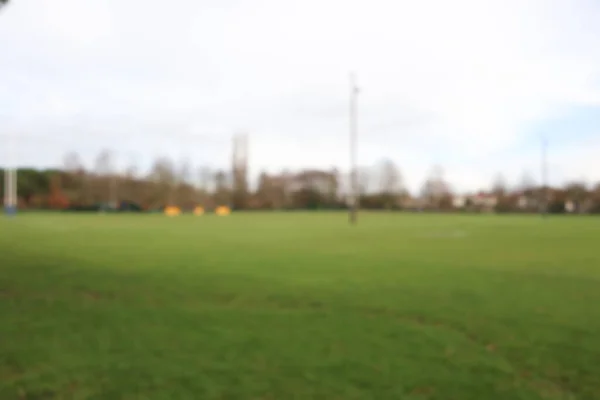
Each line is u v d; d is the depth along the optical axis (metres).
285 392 4.12
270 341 5.54
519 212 82.81
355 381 4.36
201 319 6.59
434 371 4.62
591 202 82.56
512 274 10.97
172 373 4.52
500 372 4.62
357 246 17.97
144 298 8.07
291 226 33.00
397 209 93.81
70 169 86.88
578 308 7.38
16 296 8.18
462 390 4.20
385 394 4.09
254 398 4.00
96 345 5.37
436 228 31.55
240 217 53.41
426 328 6.17
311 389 4.18
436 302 7.79
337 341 5.57
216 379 4.38
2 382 4.31
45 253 14.97
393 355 5.08
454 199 96.62
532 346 5.44
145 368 4.64
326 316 6.81
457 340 5.65
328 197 100.88
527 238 22.89
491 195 96.44
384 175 104.06
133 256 14.25
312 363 4.81
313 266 12.16
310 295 8.35
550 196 85.88
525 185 93.62
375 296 8.28
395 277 10.45
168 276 10.45
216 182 97.81
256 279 10.08
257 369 4.64
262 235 23.88
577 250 16.78
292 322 6.45
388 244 19.02
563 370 4.70
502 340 5.68
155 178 91.75
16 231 25.98
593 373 4.62
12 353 5.08
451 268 11.88
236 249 16.52
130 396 4.03
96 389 4.16
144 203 87.31
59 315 6.78
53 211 70.38
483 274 10.92
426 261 13.34
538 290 8.91
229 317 6.72
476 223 40.25
